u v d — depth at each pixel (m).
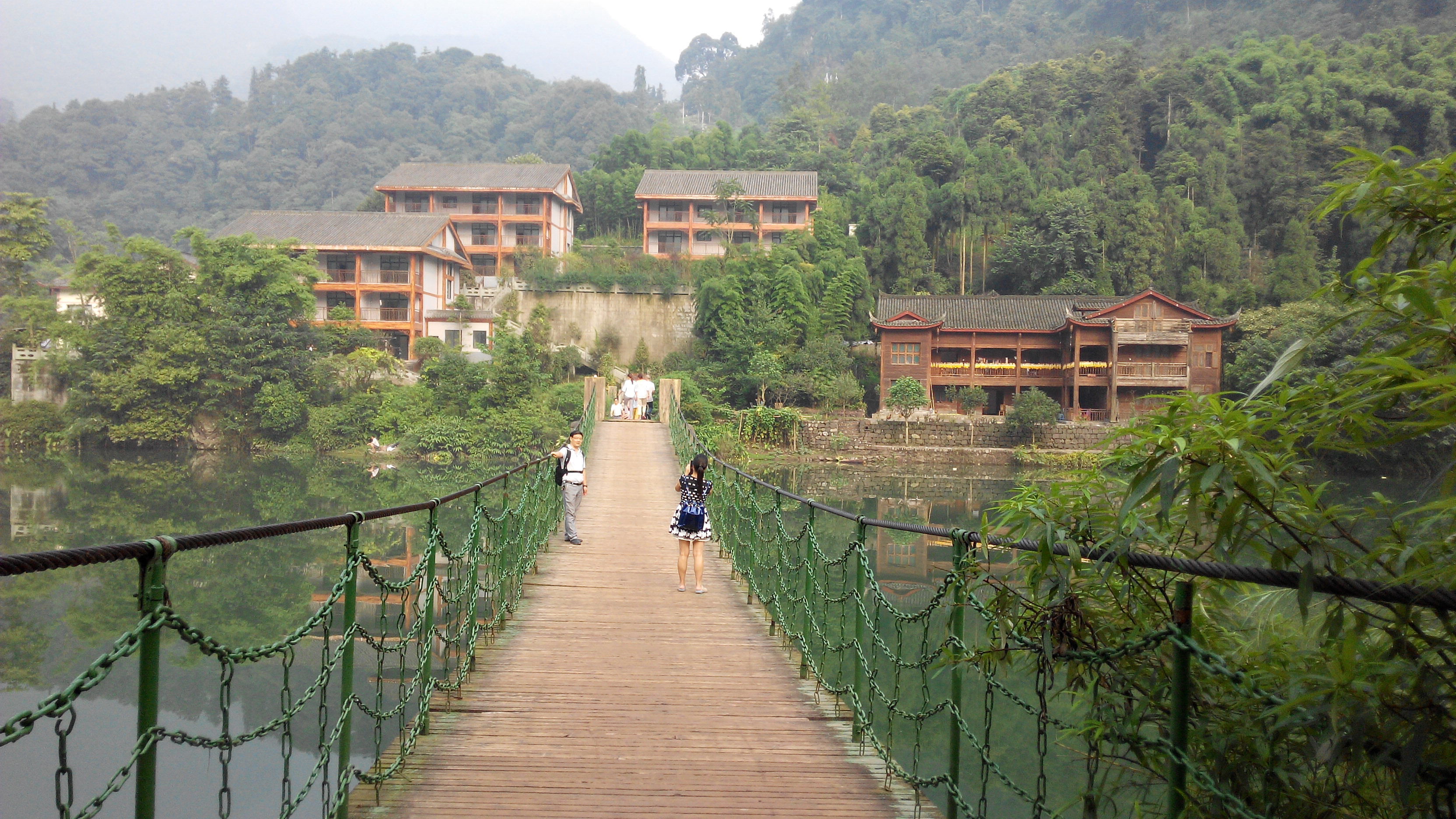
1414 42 57.34
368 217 41.72
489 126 96.94
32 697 9.79
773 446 34.91
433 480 27.36
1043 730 2.99
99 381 32.47
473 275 44.59
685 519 8.82
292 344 34.38
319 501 23.27
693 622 7.61
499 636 7.00
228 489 25.47
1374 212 2.45
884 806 4.05
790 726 5.11
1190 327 33.31
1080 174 55.56
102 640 11.95
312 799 7.26
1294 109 54.16
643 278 43.22
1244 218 51.78
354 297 39.97
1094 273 47.50
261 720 9.08
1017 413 33.53
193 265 36.25
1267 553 2.46
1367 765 2.54
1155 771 3.13
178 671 10.63
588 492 15.84
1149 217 48.38
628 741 4.79
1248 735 2.70
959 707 3.59
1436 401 2.09
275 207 83.44
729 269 42.91
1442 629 2.43
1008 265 49.25
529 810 3.89
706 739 4.86
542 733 4.88
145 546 2.10
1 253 37.25
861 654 5.00
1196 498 2.39
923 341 36.16
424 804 3.93
